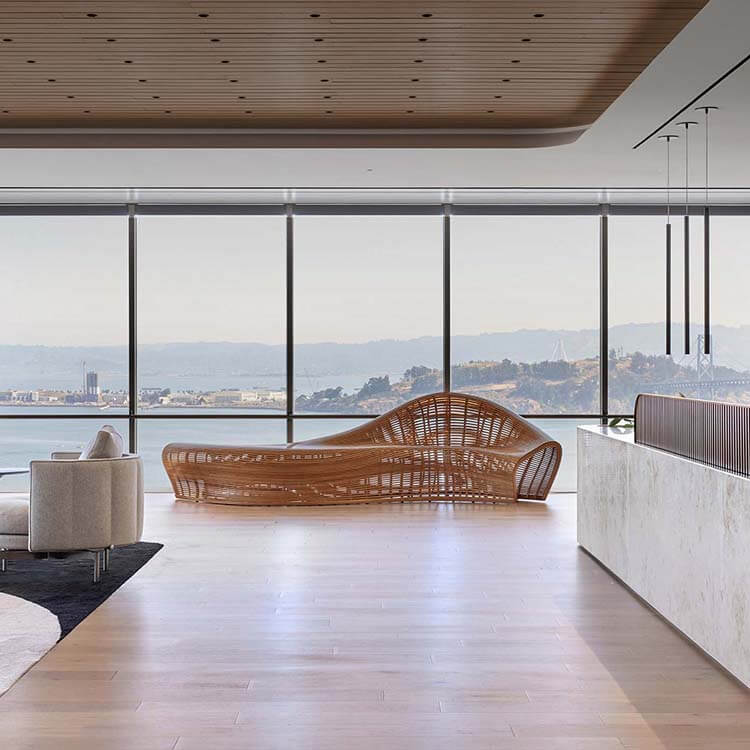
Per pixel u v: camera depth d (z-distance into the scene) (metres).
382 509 9.30
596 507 6.79
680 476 4.93
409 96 7.40
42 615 5.33
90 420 10.98
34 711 3.85
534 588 6.00
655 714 3.83
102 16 5.69
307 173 9.34
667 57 5.88
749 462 4.22
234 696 4.02
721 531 4.36
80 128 8.30
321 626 5.11
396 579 6.24
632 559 5.83
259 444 10.28
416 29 5.92
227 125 8.27
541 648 4.73
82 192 10.28
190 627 5.09
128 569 6.55
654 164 8.91
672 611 5.05
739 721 3.75
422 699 3.99
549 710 3.87
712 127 7.59
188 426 10.96
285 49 6.30
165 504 9.62
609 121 7.40
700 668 4.43
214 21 5.77
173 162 8.83
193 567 6.61
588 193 10.41
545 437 9.79
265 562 6.78
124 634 4.96
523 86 7.12
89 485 6.25
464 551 7.19
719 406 4.59
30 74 6.82
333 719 3.76
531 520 8.65
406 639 4.87
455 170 9.20
